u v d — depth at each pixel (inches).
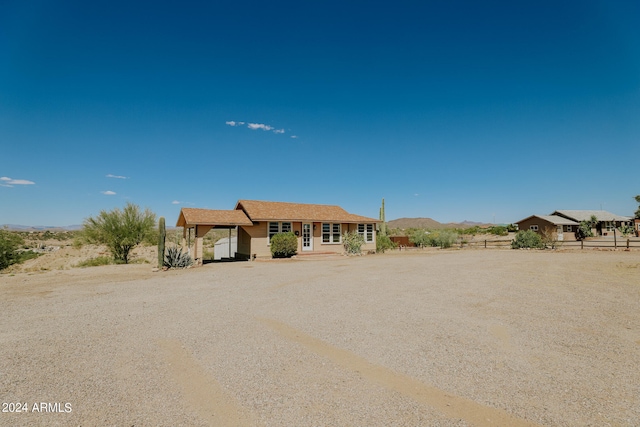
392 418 144.3
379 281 525.3
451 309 340.8
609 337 250.8
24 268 880.3
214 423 141.6
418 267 708.0
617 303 358.9
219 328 283.1
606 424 138.9
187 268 767.1
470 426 137.9
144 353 226.1
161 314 334.0
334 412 149.6
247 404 157.6
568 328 274.2
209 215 921.5
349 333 265.6
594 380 180.2
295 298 404.2
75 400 162.7
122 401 161.5
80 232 935.7
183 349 233.1
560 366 199.2
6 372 196.5
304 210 1111.6
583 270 619.2
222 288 483.8
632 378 182.1
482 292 427.2
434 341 245.0
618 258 824.9
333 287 476.1
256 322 300.5
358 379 183.6
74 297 428.5
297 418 144.9
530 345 235.0
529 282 498.0
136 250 1269.7
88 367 203.2
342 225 1127.0
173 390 172.4
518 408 152.2
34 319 318.7
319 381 181.5
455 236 1627.7
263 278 578.9
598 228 1990.7
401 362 206.8
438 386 174.7
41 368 202.1
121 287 506.0
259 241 968.3
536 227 1850.4
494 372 191.5
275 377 187.0
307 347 234.8
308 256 984.3
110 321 309.0
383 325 286.8
